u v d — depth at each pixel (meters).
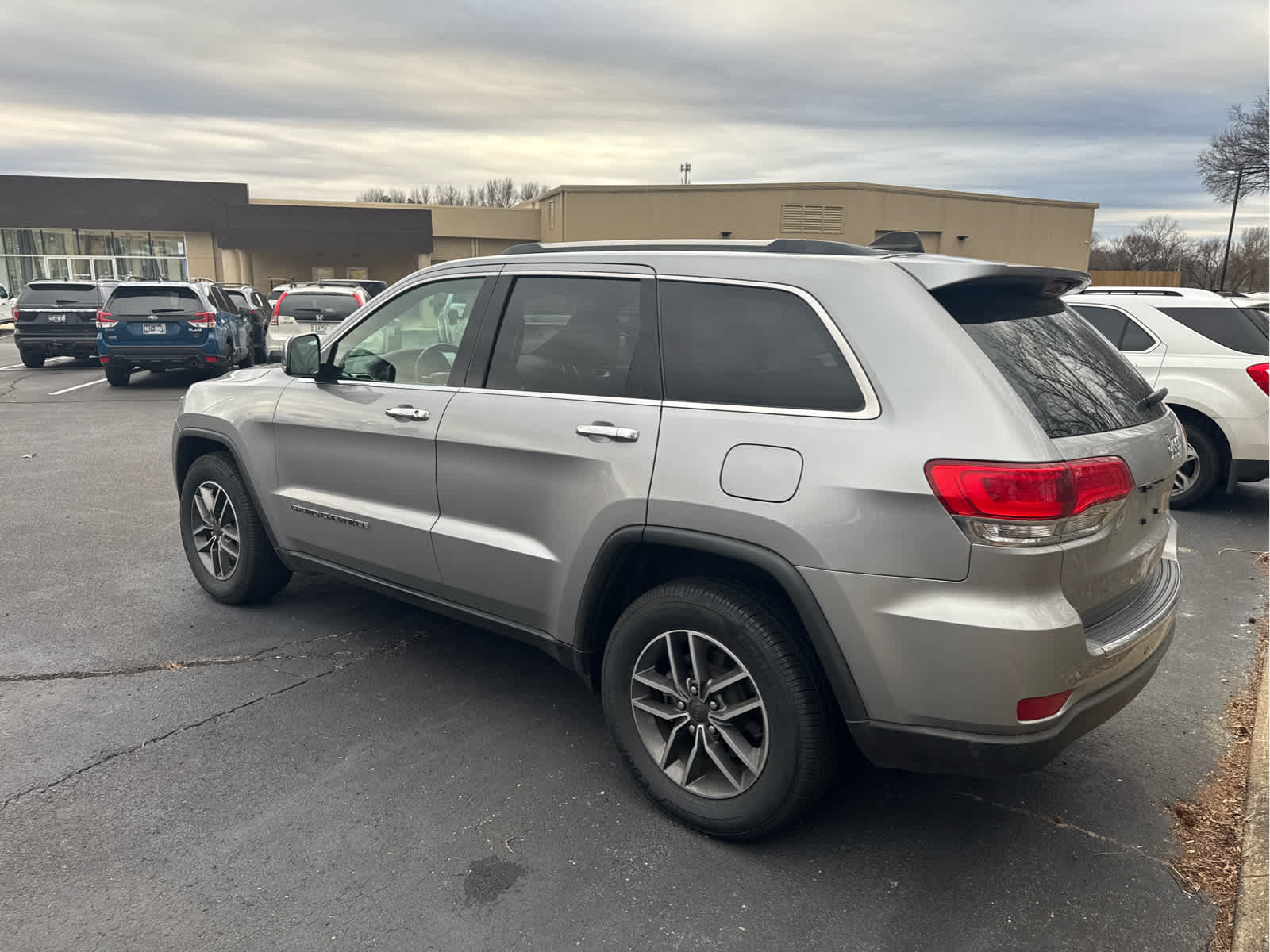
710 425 2.69
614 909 2.50
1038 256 43.28
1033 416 2.37
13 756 3.23
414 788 3.08
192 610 4.66
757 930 2.43
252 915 2.45
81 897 2.50
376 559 3.77
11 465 8.34
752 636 2.60
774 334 2.69
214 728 3.46
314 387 4.02
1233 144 37.12
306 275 41.50
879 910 2.52
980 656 2.29
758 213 38.34
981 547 2.28
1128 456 2.57
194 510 4.76
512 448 3.14
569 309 3.16
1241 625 4.73
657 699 2.97
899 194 38.81
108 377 14.49
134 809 2.92
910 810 3.02
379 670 4.01
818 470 2.46
